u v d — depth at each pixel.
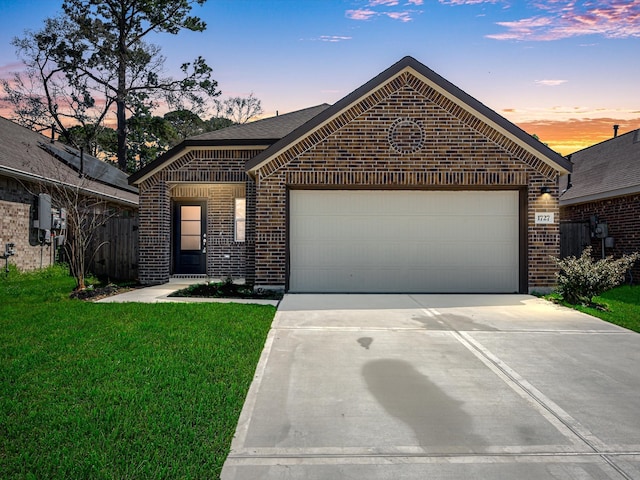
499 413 4.30
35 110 29.44
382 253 10.93
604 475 3.30
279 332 7.03
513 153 10.52
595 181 15.16
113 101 30.22
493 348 6.32
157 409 4.08
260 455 3.52
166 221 12.69
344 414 4.25
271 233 10.57
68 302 8.92
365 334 6.96
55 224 13.62
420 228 10.94
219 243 15.02
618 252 13.39
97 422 3.82
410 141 10.52
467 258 10.91
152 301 9.30
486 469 3.36
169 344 6.06
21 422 3.81
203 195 15.02
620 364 5.72
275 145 10.41
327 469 3.34
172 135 31.70
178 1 29.81
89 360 5.32
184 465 3.24
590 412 4.34
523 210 10.76
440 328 7.37
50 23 28.14
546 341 6.68
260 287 10.59
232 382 4.81
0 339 6.18
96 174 17.25
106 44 28.80
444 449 3.64
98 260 13.45
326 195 10.94
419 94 10.54
